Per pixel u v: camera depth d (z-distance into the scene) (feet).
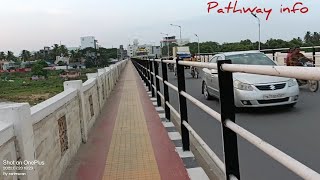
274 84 28.04
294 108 28.78
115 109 33.68
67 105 16.69
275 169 14.80
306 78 5.26
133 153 17.83
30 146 10.56
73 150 17.65
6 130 9.12
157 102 33.91
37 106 12.91
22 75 312.09
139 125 24.89
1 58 425.69
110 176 14.60
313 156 16.11
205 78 38.06
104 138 21.50
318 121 23.07
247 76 29.17
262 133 21.11
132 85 62.08
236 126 8.72
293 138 19.36
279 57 61.31
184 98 17.21
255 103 27.81
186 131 17.39
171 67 85.30
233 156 9.71
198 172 14.55
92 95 26.27
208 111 11.16
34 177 10.77
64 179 14.48
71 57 391.24
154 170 15.07
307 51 57.57
